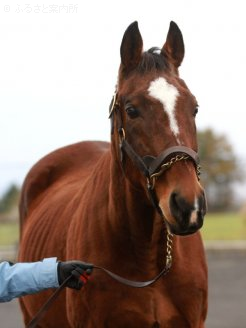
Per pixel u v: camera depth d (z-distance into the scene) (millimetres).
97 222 3709
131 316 3590
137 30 3514
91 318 3672
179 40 3650
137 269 3611
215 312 7832
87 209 3822
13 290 3377
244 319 7430
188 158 3174
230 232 17828
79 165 5211
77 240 3811
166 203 3154
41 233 4574
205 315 3809
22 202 5590
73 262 3363
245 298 8617
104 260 3631
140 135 3299
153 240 3553
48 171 5363
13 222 21406
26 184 5500
